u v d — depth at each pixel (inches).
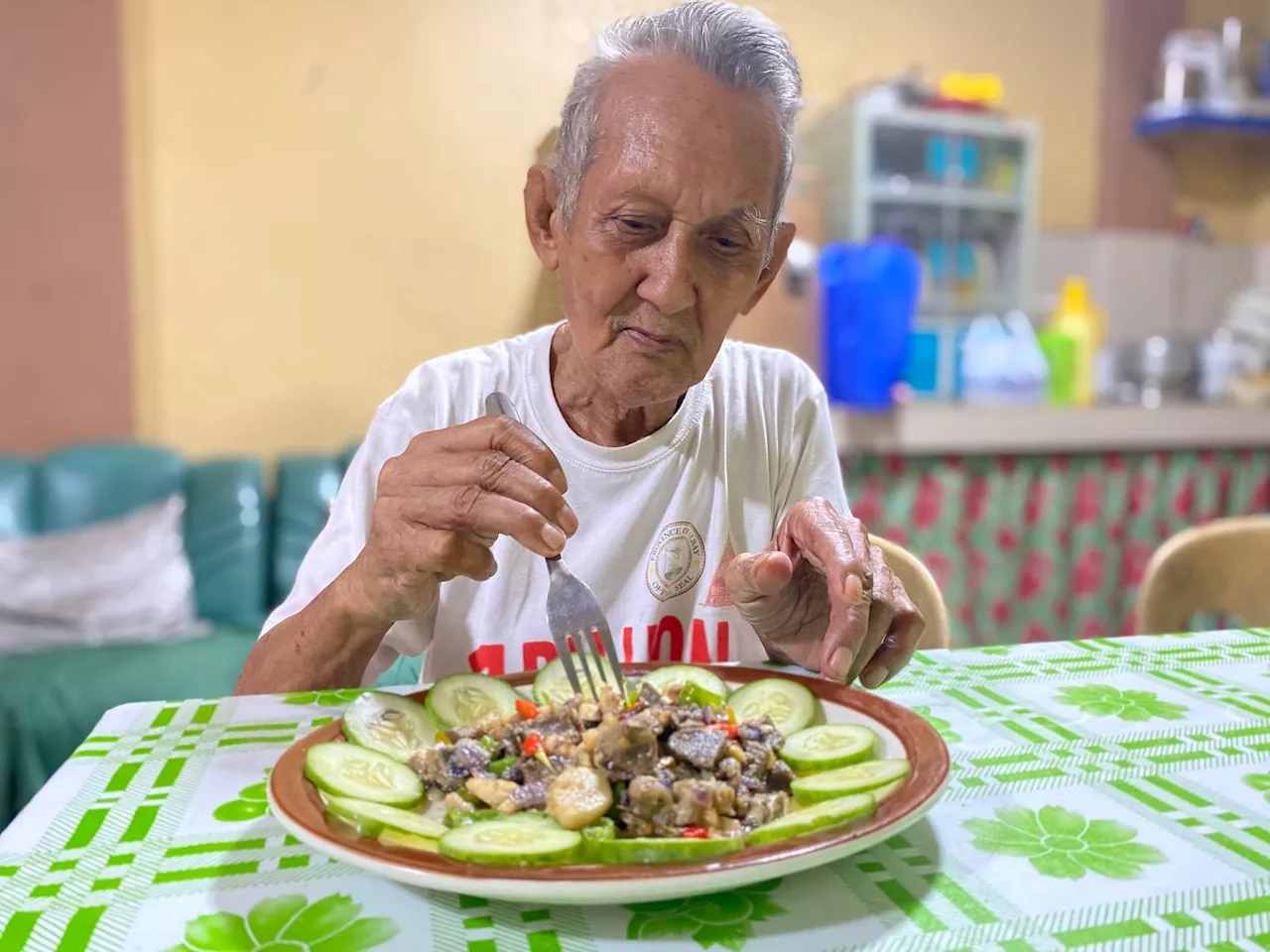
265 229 115.1
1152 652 39.0
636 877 17.8
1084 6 140.3
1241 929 19.2
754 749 25.3
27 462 104.8
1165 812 24.5
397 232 119.0
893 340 105.5
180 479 106.7
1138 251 143.9
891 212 121.9
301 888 21.1
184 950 18.7
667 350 32.6
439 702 29.0
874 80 132.0
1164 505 117.0
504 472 28.5
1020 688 34.4
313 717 31.8
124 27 108.7
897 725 26.0
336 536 39.2
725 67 29.8
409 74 117.6
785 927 19.3
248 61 113.0
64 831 23.8
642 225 30.8
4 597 91.6
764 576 31.1
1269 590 52.6
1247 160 149.2
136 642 91.0
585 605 30.5
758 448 44.5
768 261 35.7
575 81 32.7
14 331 108.1
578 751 24.6
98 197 109.0
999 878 21.2
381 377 120.2
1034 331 127.6
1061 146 141.4
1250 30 140.6
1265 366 132.3
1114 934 19.0
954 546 108.8
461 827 20.7
